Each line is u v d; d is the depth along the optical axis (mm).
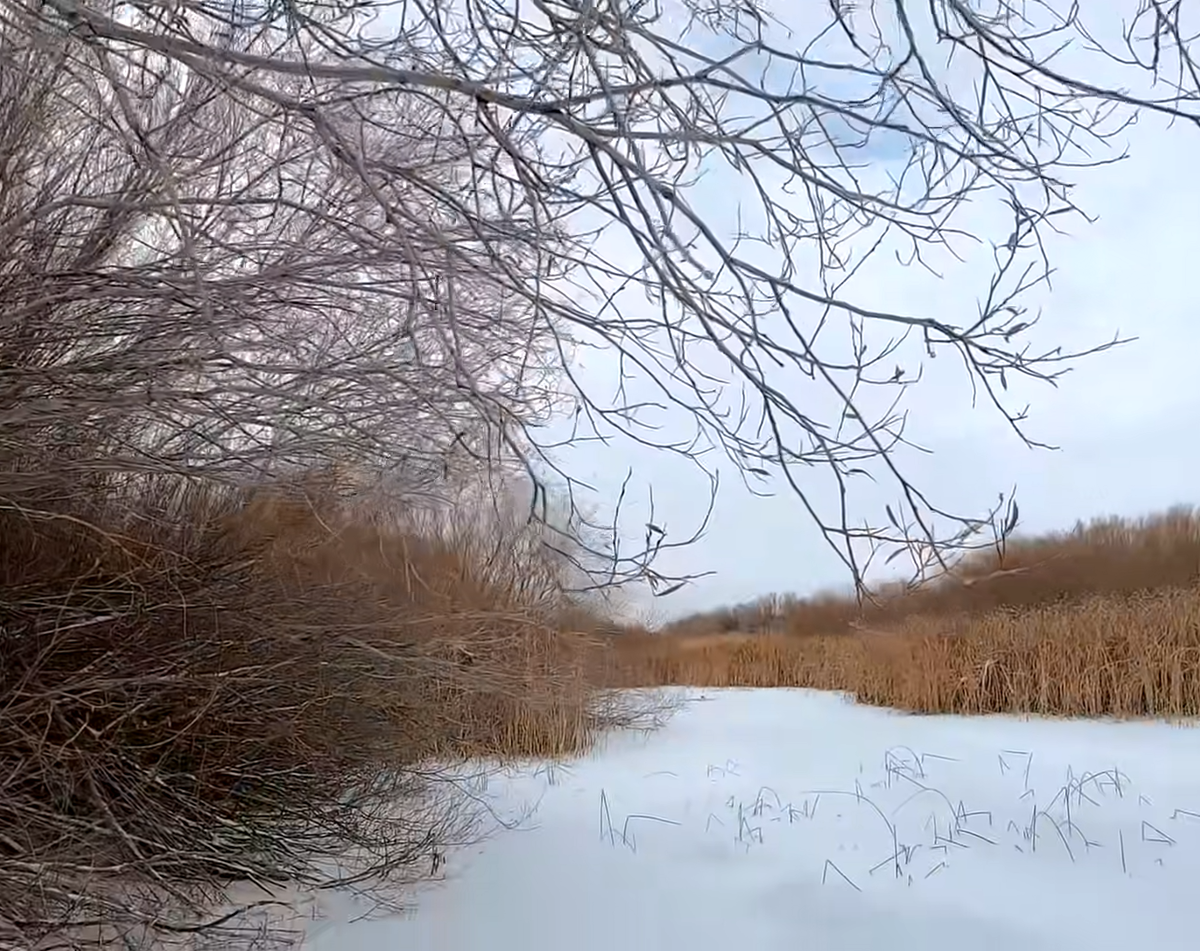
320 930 3057
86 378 2693
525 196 2092
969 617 10258
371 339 2930
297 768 3635
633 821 4691
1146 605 10125
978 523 1697
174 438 3188
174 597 3193
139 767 2854
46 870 2496
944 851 4094
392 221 1764
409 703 4391
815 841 4281
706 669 14102
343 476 3828
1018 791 5383
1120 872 3770
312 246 2629
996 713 9547
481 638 4973
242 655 3393
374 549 4562
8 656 2867
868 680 11008
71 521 3051
